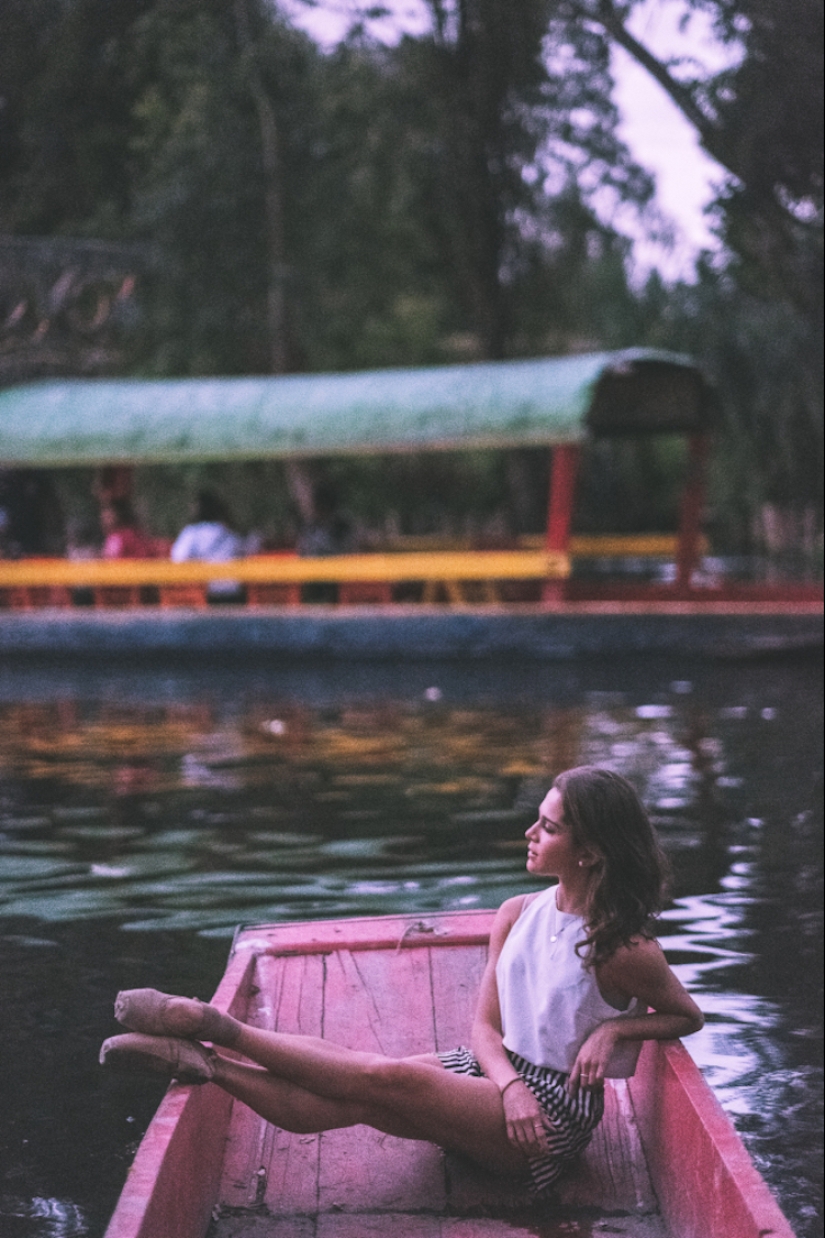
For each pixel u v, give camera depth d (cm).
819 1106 477
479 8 2003
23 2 1258
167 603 1866
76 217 2680
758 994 561
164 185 2622
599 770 377
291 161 2661
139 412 1878
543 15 1703
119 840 786
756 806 847
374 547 2062
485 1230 355
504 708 1273
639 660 1591
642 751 1029
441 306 3350
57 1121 454
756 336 2389
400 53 2247
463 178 2327
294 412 1798
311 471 2991
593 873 370
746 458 2698
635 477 3472
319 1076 361
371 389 1788
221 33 2461
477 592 1811
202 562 1775
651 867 370
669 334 2631
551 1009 373
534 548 2034
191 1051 354
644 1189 374
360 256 2845
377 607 1717
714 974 580
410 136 2491
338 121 2623
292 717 1244
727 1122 332
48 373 2120
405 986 488
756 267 1563
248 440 1805
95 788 930
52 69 1335
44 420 1923
